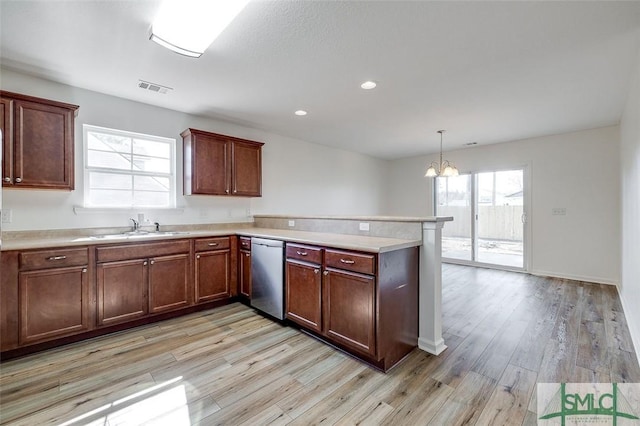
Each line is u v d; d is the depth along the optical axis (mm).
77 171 2891
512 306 3332
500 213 5410
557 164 4699
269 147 4605
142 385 1873
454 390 1826
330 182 5656
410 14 1798
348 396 1772
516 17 1824
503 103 3312
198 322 2893
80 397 1752
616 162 4207
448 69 2510
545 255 4824
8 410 1638
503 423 1546
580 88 2900
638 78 2242
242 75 2625
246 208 4266
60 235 2787
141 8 1739
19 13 1774
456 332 2660
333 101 3250
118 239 2617
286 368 2076
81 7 1729
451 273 4984
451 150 5902
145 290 2777
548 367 2070
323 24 1897
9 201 2553
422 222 2367
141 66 2459
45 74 2602
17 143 2350
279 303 2803
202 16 1741
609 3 1691
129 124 3197
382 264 2012
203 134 3482
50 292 2299
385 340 2039
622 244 3742
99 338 2525
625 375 1959
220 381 1919
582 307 3287
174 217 3543
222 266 3336
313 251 2459
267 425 1539
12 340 2150
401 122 4039
